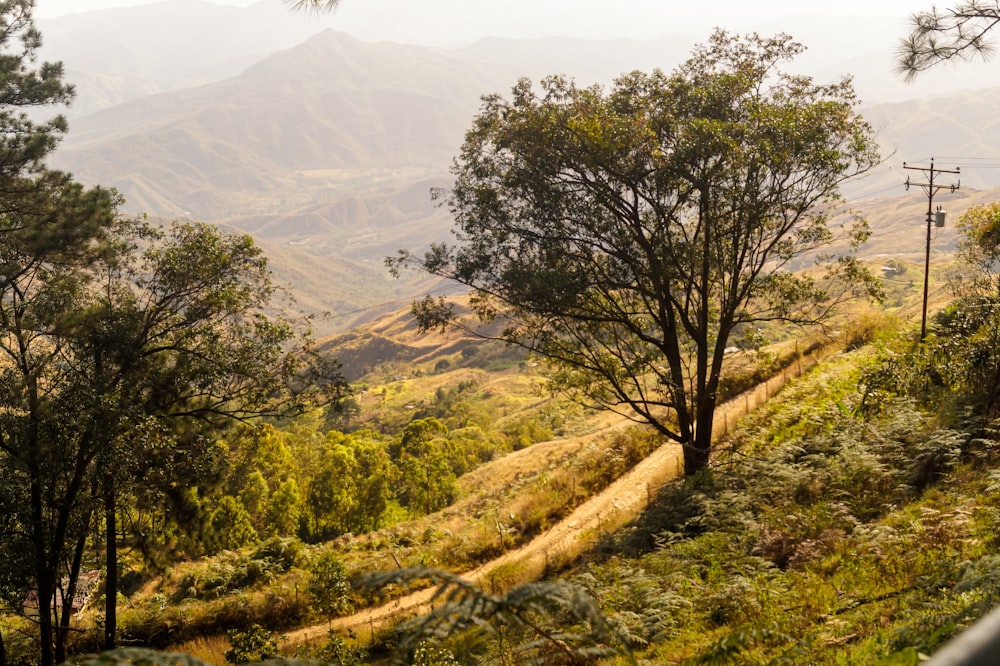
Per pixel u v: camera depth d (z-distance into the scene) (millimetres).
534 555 23766
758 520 15484
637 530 20156
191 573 25234
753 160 19688
